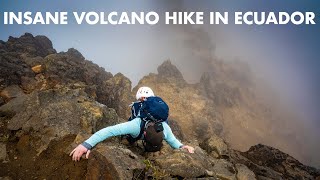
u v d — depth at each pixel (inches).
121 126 199.2
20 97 307.0
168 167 206.5
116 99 600.4
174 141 229.6
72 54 700.0
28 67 450.6
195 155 244.5
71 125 242.7
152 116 206.5
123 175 175.3
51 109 251.8
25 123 244.8
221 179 253.3
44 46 679.7
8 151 223.5
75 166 196.7
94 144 191.8
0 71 377.7
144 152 232.2
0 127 254.5
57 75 450.6
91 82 517.3
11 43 603.2
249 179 276.7
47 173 197.6
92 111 263.0
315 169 420.2
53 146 219.8
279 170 390.0
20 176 197.2
